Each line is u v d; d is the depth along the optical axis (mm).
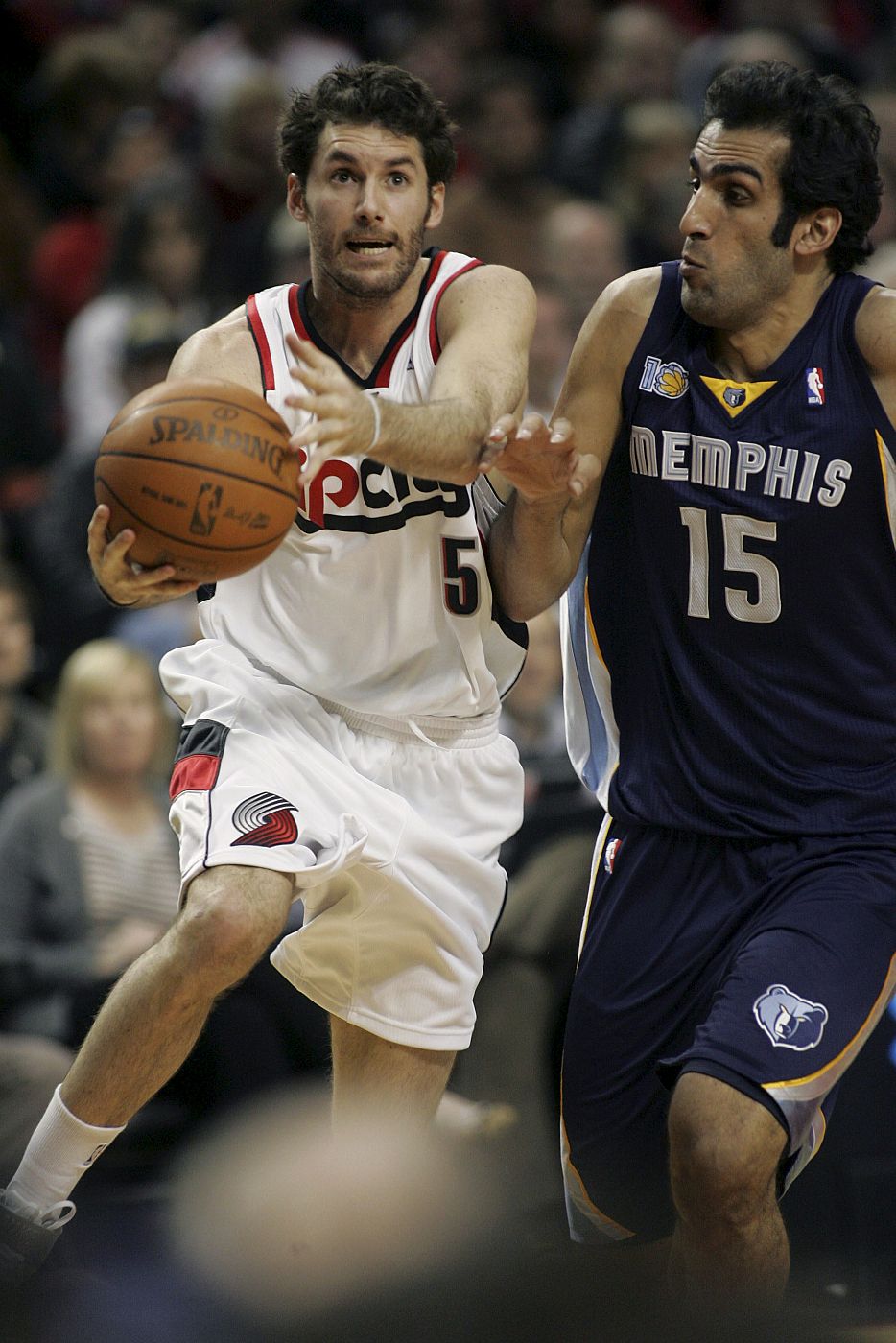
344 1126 11805
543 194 27719
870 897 10539
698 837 11180
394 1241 11977
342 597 10805
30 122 30531
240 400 9539
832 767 10945
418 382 10625
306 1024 14992
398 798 10852
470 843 11266
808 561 10609
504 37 32719
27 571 21906
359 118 10297
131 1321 10508
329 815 10484
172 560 9508
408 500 10656
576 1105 11500
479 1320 9484
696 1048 10039
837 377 10523
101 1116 10039
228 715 10594
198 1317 10852
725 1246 9844
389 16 33531
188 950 9734
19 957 15852
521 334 10453
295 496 9703
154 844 17266
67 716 17125
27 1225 10172
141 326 22781
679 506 10773
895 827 10898
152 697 17312
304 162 10523
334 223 10297
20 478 23906
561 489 9938
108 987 15680
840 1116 13531
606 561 11344
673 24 34125
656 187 27516
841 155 10320
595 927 11531
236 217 28250
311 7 32844
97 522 9461
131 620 21031
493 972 15172
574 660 11711
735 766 11008
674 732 11172
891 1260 13312
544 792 17000
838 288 10648
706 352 10781
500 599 11055
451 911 11164
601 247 24500
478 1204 12656
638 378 10883
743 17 33312
